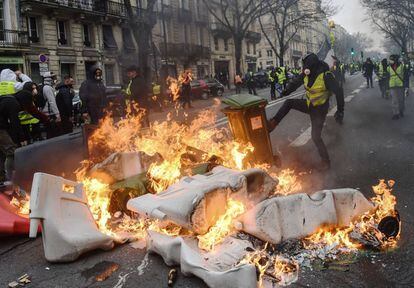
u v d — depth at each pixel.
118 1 36.47
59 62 30.81
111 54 35.62
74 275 3.32
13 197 5.25
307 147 7.91
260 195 4.11
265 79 41.78
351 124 10.57
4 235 4.21
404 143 7.63
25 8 27.91
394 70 10.85
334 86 6.02
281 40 47.25
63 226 3.60
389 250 3.32
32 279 3.31
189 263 3.04
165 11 41.44
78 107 16.59
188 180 4.10
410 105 14.39
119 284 3.12
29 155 6.04
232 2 39.16
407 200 4.49
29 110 6.87
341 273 3.02
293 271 3.05
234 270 2.75
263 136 5.94
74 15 32.09
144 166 5.29
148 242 3.56
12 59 26.86
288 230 3.32
